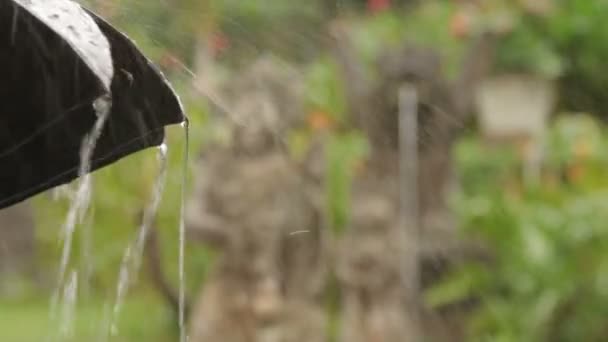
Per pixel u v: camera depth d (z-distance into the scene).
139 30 3.78
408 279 11.66
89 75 2.97
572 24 14.79
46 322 14.68
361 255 11.66
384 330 11.60
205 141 10.73
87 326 11.16
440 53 11.84
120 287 3.80
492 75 14.09
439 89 11.62
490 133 14.29
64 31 3.00
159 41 3.86
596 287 13.18
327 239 11.32
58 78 3.12
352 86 11.72
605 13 14.89
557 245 13.33
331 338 12.48
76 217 3.35
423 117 11.62
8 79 3.25
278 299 11.11
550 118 15.39
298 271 11.25
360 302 11.75
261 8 7.71
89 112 3.47
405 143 11.63
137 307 14.27
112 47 3.41
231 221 11.01
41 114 3.38
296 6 9.21
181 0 3.94
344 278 11.77
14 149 3.55
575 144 14.89
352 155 12.92
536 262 13.03
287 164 11.05
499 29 13.93
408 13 14.99
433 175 11.73
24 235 12.97
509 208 13.45
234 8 6.71
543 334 12.94
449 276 11.80
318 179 11.34
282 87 10.80
